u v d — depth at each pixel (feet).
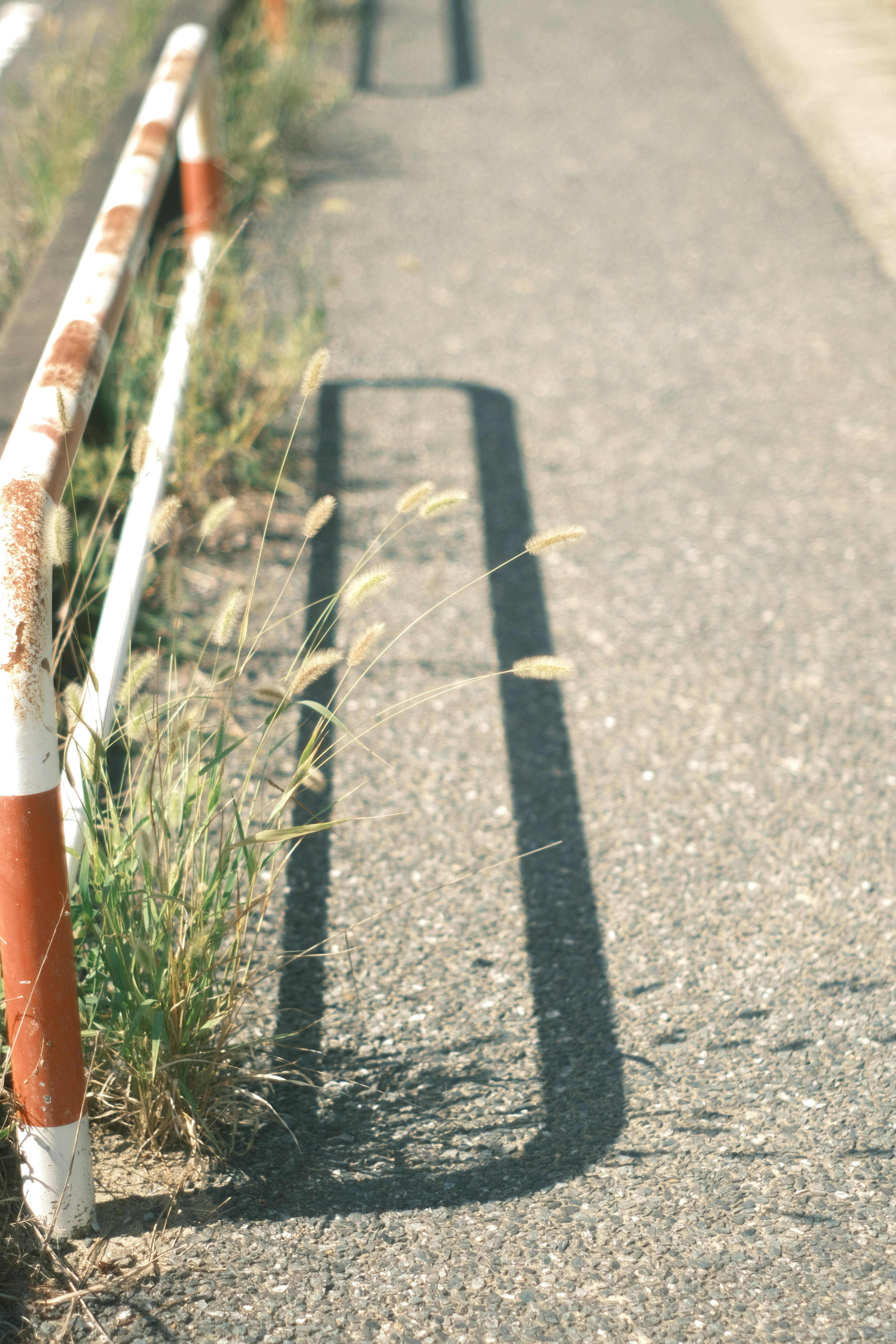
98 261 9.55
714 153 25.62
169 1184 7.36
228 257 17.67
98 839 8.59
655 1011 8.73
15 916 6.12
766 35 32.86
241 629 10.50
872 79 29.43
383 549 13.97
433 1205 7.31
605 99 28.60
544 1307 6.70
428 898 9.67
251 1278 6.82
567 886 9.81
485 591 13.43
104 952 7.09
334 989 8.84
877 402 17.22
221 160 16.92
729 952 9.21
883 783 10.89
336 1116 7.90
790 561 13.96
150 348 14.29
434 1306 6.70
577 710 11.80
